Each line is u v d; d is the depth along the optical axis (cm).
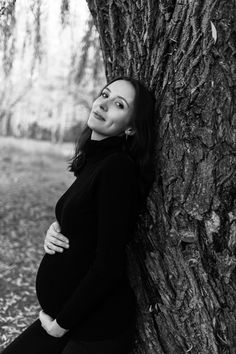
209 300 168
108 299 165
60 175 962
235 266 164
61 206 175
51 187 851
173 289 173
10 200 735
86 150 174
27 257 514
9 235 575
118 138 171
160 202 170
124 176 155
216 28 153
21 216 656
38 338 189
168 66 166
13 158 1041
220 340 169
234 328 168
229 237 163
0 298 401
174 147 164
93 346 164
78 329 166
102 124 169
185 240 167
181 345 177
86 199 159
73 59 467
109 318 164
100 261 153
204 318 170
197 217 164
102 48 197
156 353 182
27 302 400
